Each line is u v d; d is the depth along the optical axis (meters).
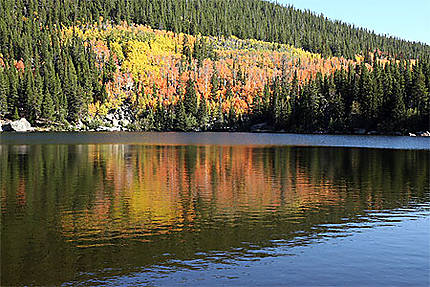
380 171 46.66
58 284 15.31
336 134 159.12
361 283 15.37
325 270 16.61
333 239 20.72
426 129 147.50
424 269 16.69
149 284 15.30
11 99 173.50
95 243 19.92
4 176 40.44
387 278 15.82
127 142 103.00
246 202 29.39
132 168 47.53
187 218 24.72
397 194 32.69
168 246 19.53
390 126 152.25
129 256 18.17
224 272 16.41
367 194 32.59
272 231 22.16
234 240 20.53
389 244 19.89
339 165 52.25
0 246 19.39
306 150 78.12
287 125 185.25
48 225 22.94
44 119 177.88
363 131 158.38
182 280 15.64
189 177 41.09
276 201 29.78
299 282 15.45
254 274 16.20
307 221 24.31
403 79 169.38
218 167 49.41
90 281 15.56
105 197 30.64
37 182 37.03
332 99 167.75
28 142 96.38
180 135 155.38
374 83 162.25
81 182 37.25
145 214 25.62
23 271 16.50
